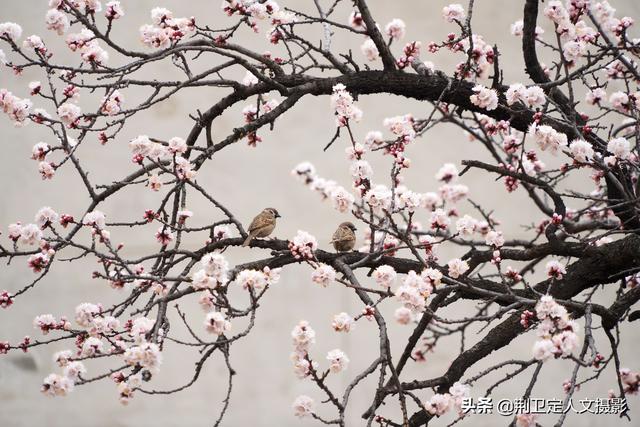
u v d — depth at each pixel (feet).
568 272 31.55
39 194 54.90
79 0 30.94
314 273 26.35
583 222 35.99
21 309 52.54
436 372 51.39
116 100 31.76
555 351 22.63
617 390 51.98
